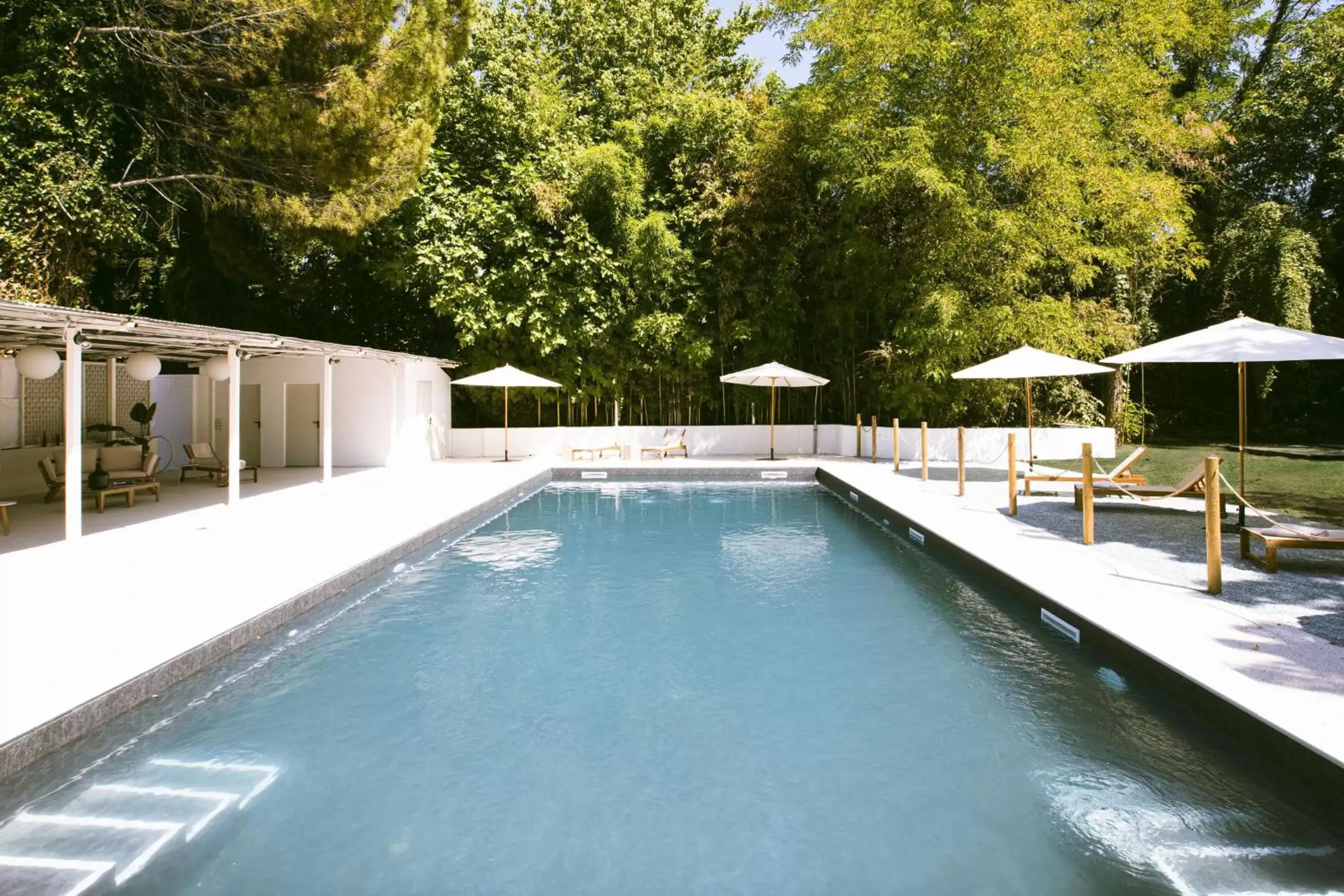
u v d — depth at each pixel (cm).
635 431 1512
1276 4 1532
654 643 441
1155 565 518
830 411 1552
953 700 356
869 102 1173
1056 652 419
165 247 1326
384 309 1536
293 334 1542
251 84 1122
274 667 402
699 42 1870
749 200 1373
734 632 461
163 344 883
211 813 256
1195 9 1365
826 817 255
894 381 1301
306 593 455
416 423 1408
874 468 1198
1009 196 1228
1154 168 1357
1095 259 1305
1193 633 361
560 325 1409
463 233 1380
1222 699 281
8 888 211
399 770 289
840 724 330
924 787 275
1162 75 1361
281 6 1022
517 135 1452
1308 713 264
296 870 224
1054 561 532
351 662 409
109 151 1066
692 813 259
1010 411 1355
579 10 1773
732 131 1433
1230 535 634
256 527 696
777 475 1230
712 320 1466
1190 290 1491
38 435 1015
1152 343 1438
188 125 1138
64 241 1037
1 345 873
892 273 1310
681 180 1443
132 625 379
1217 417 1565
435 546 703
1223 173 1464
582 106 1585
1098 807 260
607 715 341
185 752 304
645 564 655
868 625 474
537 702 356
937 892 213
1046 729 324
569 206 1384
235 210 1246
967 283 1228
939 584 579
